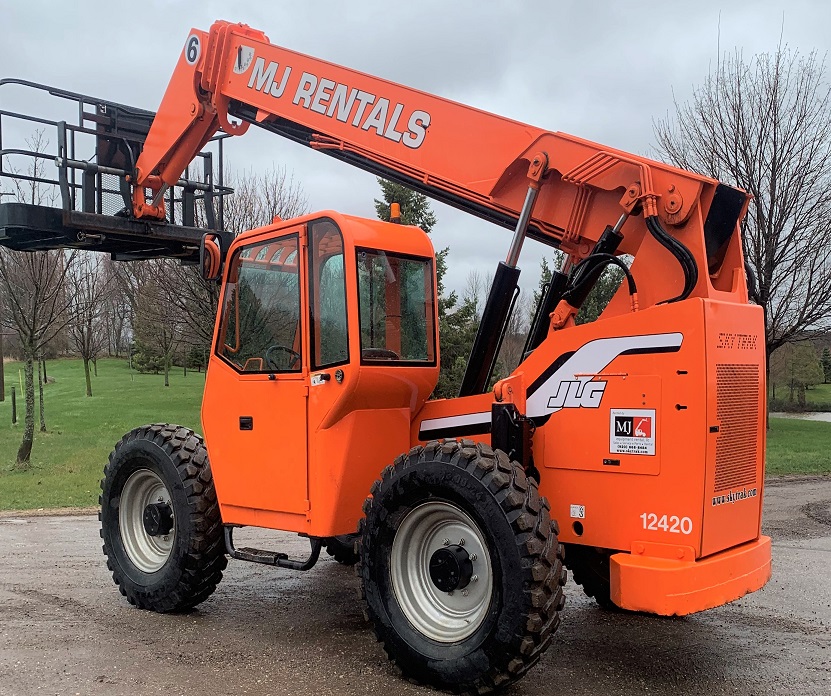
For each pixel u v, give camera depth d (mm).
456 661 3746
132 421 19406
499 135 4594
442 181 4801
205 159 7094
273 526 4754
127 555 5508
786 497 10211
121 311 30734
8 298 12430
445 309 18297
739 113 13734
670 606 3490
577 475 4004
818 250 13742
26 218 6062
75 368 45188
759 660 4379
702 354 3619
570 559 5352
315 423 4504
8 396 27672
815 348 32188
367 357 4426
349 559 6598
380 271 4598
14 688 3846
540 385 4156
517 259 4484
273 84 5570
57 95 6355
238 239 5062
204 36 5887
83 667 4148
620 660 4371
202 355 30781
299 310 4617
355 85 5172
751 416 4020
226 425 5020
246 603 5480
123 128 6633
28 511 9367
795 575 6344
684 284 3910
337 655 4391
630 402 3816
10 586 5914
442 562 3951
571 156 4316
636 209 4105
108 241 6797
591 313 8156
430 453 3971
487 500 3668
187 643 4578
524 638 3551
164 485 5434
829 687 3980
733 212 3949
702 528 3629
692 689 3947
